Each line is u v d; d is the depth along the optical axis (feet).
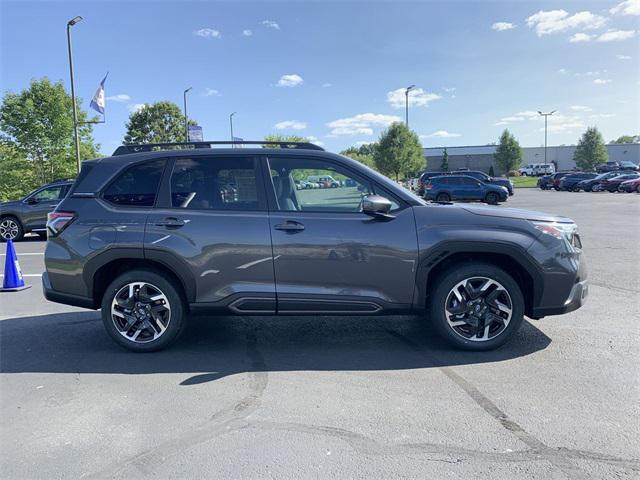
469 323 15.02
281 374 13.79
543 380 13.07
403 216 14.69
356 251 14.52
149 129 229.86
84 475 9.18
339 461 9.47
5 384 13.35
